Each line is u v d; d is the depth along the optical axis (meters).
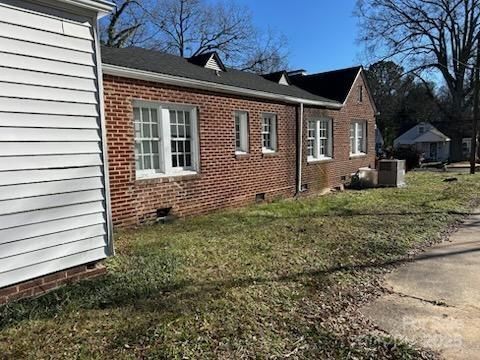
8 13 3.38
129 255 5.14
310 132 13.02
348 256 5.31
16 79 3.45
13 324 3.18
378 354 2.88
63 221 3.88
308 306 3.70
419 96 42.25
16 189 3.48
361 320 3.44
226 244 5.81
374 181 14.23
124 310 3.46
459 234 6.70
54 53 3.74
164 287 4.02
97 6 3.97
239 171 9.62
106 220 4.32
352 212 8.66
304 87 16.34
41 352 2.80
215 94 8.75
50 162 3.74
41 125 3.65
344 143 14.84
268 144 11.00
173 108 7.85
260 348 2.90
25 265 3.58
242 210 9.02
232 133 9.32
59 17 3.78
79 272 4.09
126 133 6.84
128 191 6.96
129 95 6.86
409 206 9.38
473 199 10.52
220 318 3.35
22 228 3.54
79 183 4.02
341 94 14.94
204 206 8.59
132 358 2.72
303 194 12.24
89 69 4.08
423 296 4.01
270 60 32.22
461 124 30.75
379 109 41.72
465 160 31.98
